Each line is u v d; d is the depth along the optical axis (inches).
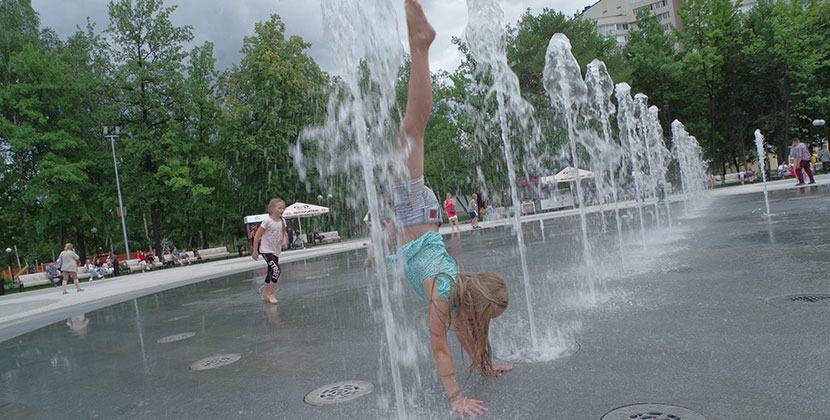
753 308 132.5
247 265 707.4
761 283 161.8
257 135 1263.5
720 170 1820.9
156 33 1289.4
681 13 1502.2
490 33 185.5
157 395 128.9
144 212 1423.5
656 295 164.4
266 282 287.4
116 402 127.0
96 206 1294.3
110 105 1230.9
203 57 1366.9
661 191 931.3
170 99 1330.0
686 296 156.9
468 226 1051.3
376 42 122.0
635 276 206.7
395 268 104.4
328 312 228.4
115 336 232.7
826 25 1572.3
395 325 180.7
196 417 107.7
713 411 76.8
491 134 1209.4
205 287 441.7
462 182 1407.5
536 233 572.7
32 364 189.8
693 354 103.2
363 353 146.0
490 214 1199.6
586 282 207.6
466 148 1362.0
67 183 1159.0
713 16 1441.9
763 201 551.2
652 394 86.0
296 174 1289.4
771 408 75.4
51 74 1159.6
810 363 90.4
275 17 1283.2
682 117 1616.6
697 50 1507.1
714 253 241.6
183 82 1311.5
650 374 95.3
